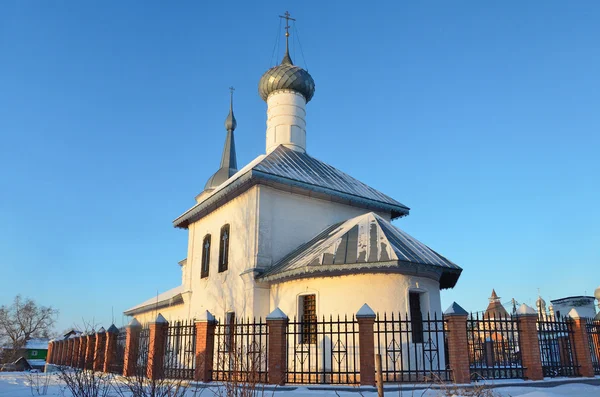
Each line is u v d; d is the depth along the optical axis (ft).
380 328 45.06
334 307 47.11
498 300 140.77
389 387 34.04
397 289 46.24
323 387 35.06
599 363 43.19
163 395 28.89
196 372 39.78
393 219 72.59
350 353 45.29
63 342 97.45
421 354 45.29
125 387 40.68
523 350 37.68
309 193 62.44
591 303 79.66
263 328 52.47
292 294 50.62
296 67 80.69
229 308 59.52
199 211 71.10
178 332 45.47
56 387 49.98
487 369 39.55
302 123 79.00
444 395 31.12
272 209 59.16
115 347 58.18
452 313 36.22
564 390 35.24
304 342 48.19
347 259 46.96
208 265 69.26
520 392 34.50
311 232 61.57
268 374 37.35
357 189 67.72
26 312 190.80
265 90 80.33
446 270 49.32
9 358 150.61
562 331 40.83
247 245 58.13
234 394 28.27
